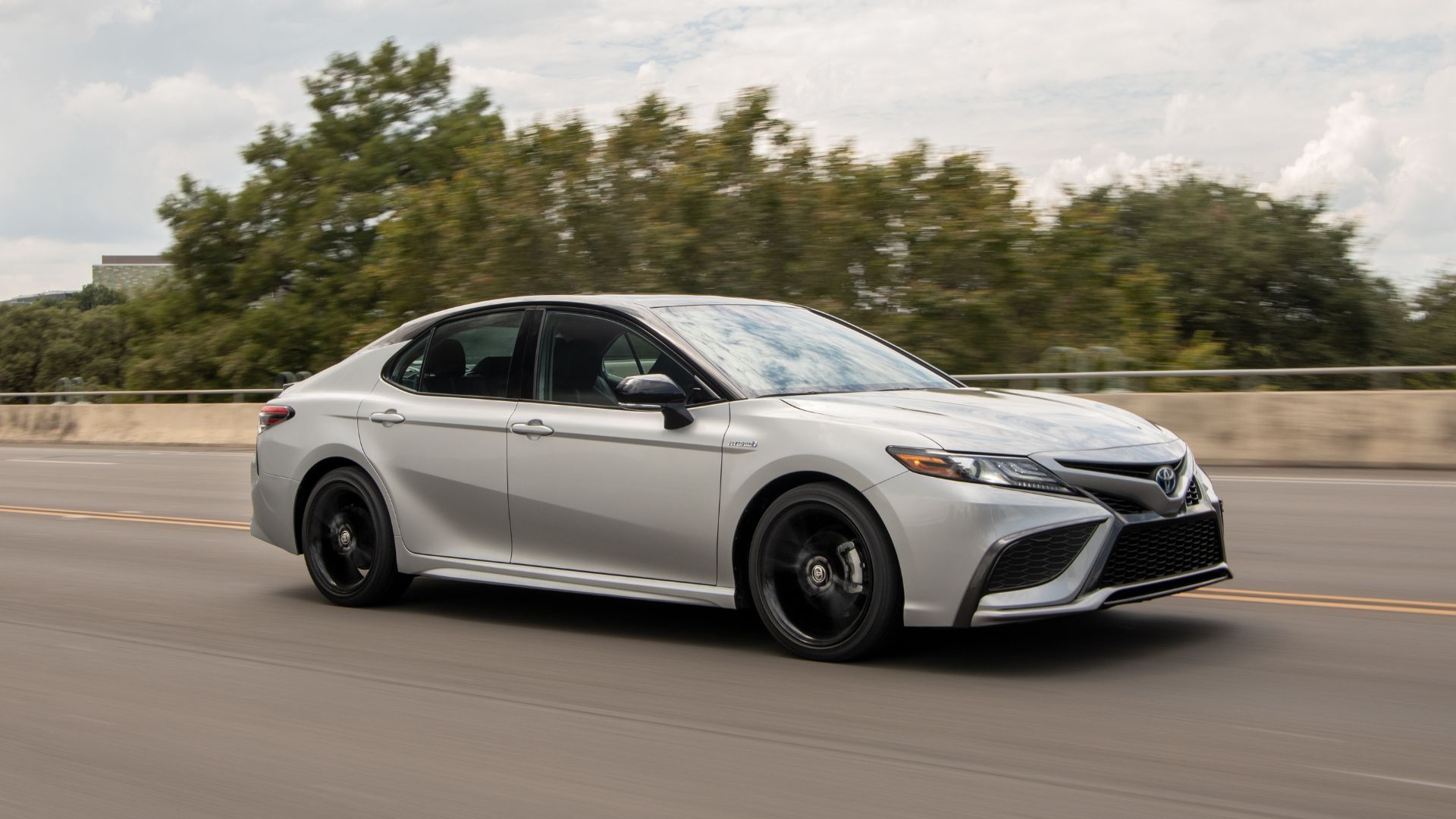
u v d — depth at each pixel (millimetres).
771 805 3633
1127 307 22078
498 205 24750
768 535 5336
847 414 5254
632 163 24031
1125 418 5512
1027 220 21844
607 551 5840
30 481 16516
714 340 5879
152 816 3715
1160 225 30609
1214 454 14125
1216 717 4395
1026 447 4965
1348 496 10734
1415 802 3529
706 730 4387
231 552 9281
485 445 6227
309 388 7188
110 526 11148
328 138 40656
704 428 5520
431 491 6469
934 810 3555
